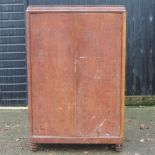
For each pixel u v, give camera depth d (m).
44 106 3.68
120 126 3.71
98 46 3.58
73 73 3.63
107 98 3.66
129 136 4.15
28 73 3.63
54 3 4.83
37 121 3.71
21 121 4.58
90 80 3.63
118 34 3.56
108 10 3.52
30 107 3.69
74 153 3.80
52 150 3.85
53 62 3.61
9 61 4.90
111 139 3.72
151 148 3.89
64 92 3.66
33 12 3.54
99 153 3.79
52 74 3.63
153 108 4.95
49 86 3.65
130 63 4.95
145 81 4.98
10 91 4.95
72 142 3.73
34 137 3.73
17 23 4.84
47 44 3.58
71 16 3.54
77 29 3.56
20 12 4.82
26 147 3.92
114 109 3.68
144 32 4.91
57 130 3.72
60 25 3.56
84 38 3.57
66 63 3.61
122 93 3.65
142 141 4.04
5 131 4.30
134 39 4.92
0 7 4.81
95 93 3.65
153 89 4.98
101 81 3.63
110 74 3.62
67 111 3.69
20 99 4.97
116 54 3.59
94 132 3.71
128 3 4.86
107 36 3.56
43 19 3.55
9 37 4.86
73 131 3.71
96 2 4.82
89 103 3.67
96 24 3.55
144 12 4.88
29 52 3.60
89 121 3.70
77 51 3.59
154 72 4.96
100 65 3.61
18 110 4.91
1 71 4.92
